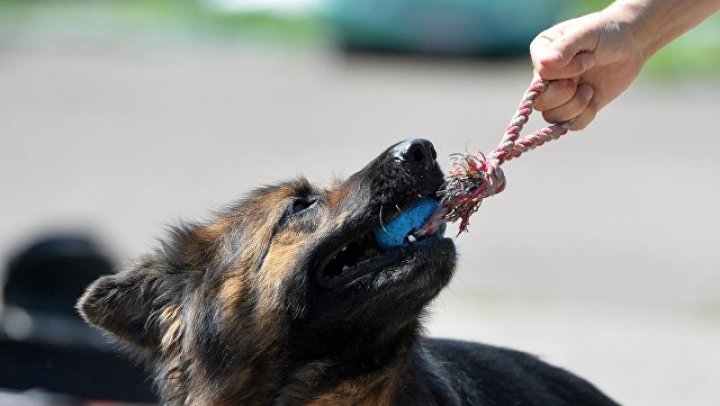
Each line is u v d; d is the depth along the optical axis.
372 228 6.45
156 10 42.75
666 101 26.80
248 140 21.50
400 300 6.30
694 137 22.61
